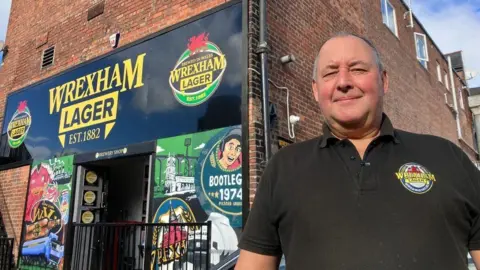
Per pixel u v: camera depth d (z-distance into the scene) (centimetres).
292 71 575
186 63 573
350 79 158
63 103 758
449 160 138
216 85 529
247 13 520
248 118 483
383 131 148
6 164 845
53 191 716
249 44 507
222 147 502
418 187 129
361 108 155
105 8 732
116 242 552
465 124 1712
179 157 546
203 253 483
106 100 675
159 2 640
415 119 1112
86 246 607
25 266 717
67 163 710
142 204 723
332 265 124
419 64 1259
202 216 500
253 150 471
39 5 901
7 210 804
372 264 120
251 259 148
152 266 521
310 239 131
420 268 118
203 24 566
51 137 762
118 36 691
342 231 127
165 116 581
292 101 562
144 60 634
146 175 729
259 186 156
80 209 676
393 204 128
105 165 717
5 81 927
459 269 121
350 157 143
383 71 174
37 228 721
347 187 134
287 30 580
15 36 946
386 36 1005
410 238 121
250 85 494
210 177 504
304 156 151
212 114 523
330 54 167
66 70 770
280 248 150
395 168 136
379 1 1006
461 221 127
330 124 164
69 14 812
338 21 745
